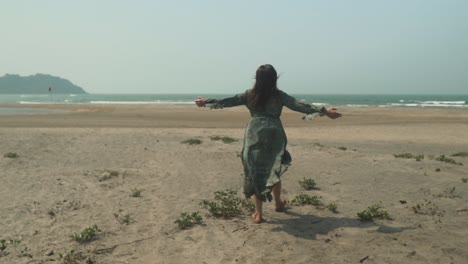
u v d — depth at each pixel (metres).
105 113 33.56
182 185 7.20
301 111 4.69
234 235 4.68
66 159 9.85
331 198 6.30
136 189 6.83
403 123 24.38
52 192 6.70
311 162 9.39
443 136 17.95
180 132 17.48
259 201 5.01
